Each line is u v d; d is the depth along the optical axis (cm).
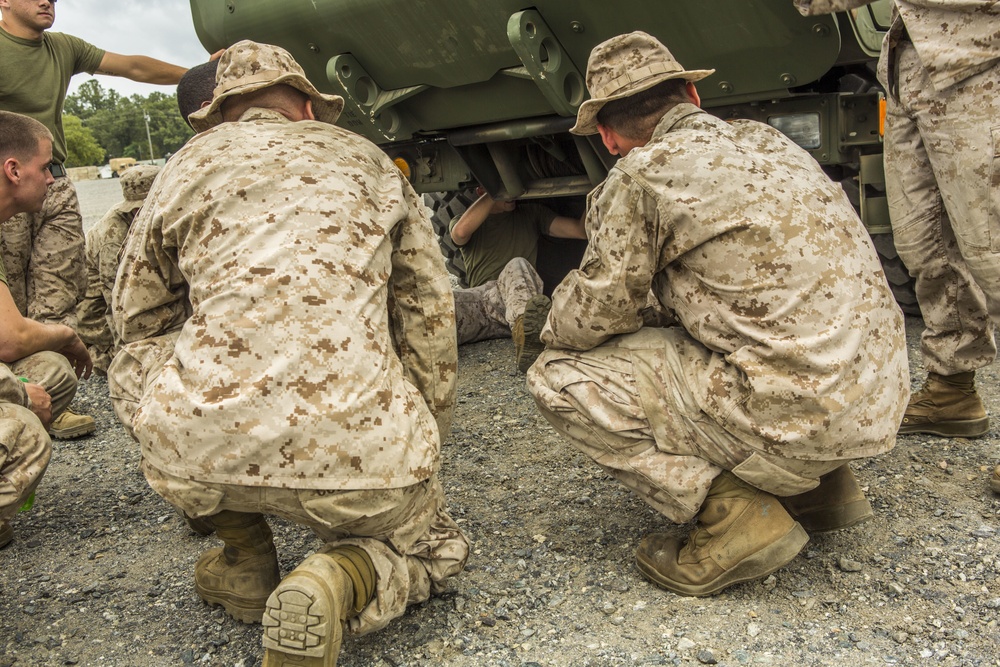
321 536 192
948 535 228
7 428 212
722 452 202
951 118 240
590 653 186
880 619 194
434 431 191
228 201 183
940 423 291
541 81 346
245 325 171
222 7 410
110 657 201
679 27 319
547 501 268
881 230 360
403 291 204
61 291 430
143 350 206
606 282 207
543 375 228
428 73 383
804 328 190
